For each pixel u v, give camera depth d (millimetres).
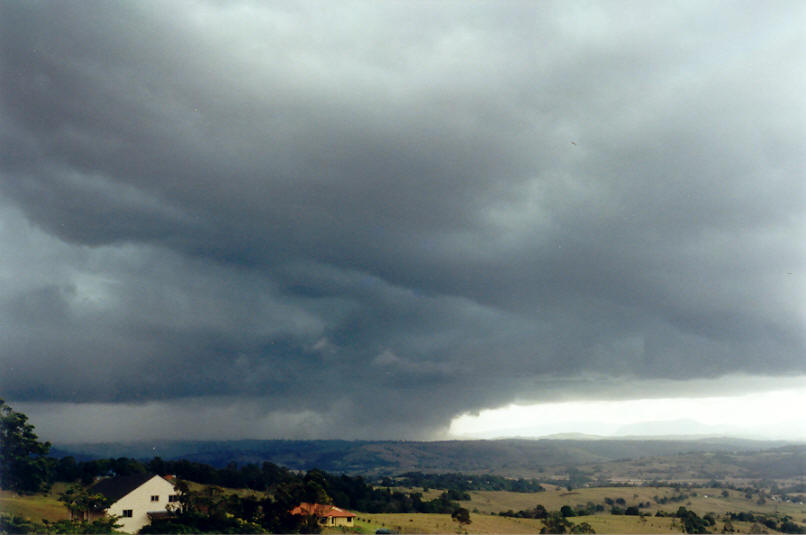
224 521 79250
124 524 76062
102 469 110812
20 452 90312
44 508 77562
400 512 119438
